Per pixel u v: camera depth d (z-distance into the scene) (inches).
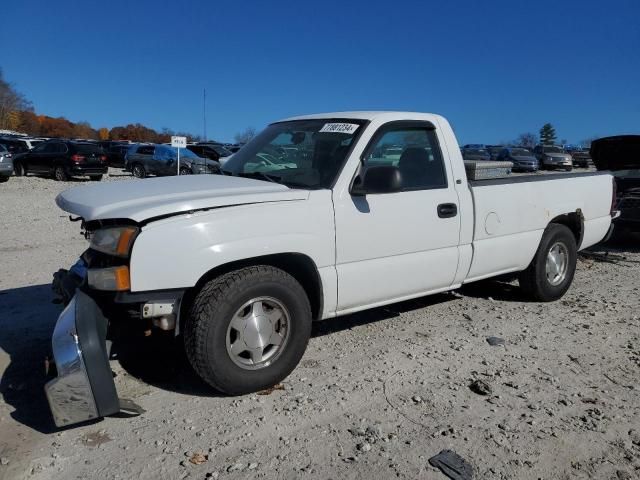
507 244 214.7
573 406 149.5
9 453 125.3
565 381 164.7
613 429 138.3
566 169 1385.3
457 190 195.8
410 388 157.8
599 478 119.3
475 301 241.8
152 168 1027.3
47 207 558.9
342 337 196.4
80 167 922.7
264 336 152.1
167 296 141.6
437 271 191.5
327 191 164.1
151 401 149.6
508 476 119.0
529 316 223.0
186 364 171.6
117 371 166.7
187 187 159.5
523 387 159.9
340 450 127.2
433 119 194.7
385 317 218.7
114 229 137.6
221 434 133.2
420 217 183.5
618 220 376.2
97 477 117.0
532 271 233.5
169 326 145.3
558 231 237.5
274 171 182.1
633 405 150.8
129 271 136.0
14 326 202.5
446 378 164.7
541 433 135.6
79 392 129.1
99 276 135.8
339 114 191.9
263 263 159.8
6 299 234.7
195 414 142.6
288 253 157.3
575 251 247.9
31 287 252.4
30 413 143.1
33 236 385.1
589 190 253.3
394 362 175.2
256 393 153.9
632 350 189.8
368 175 164.2
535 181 226.8
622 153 384.5
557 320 218.8
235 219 146.7
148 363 172.2
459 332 203.3
